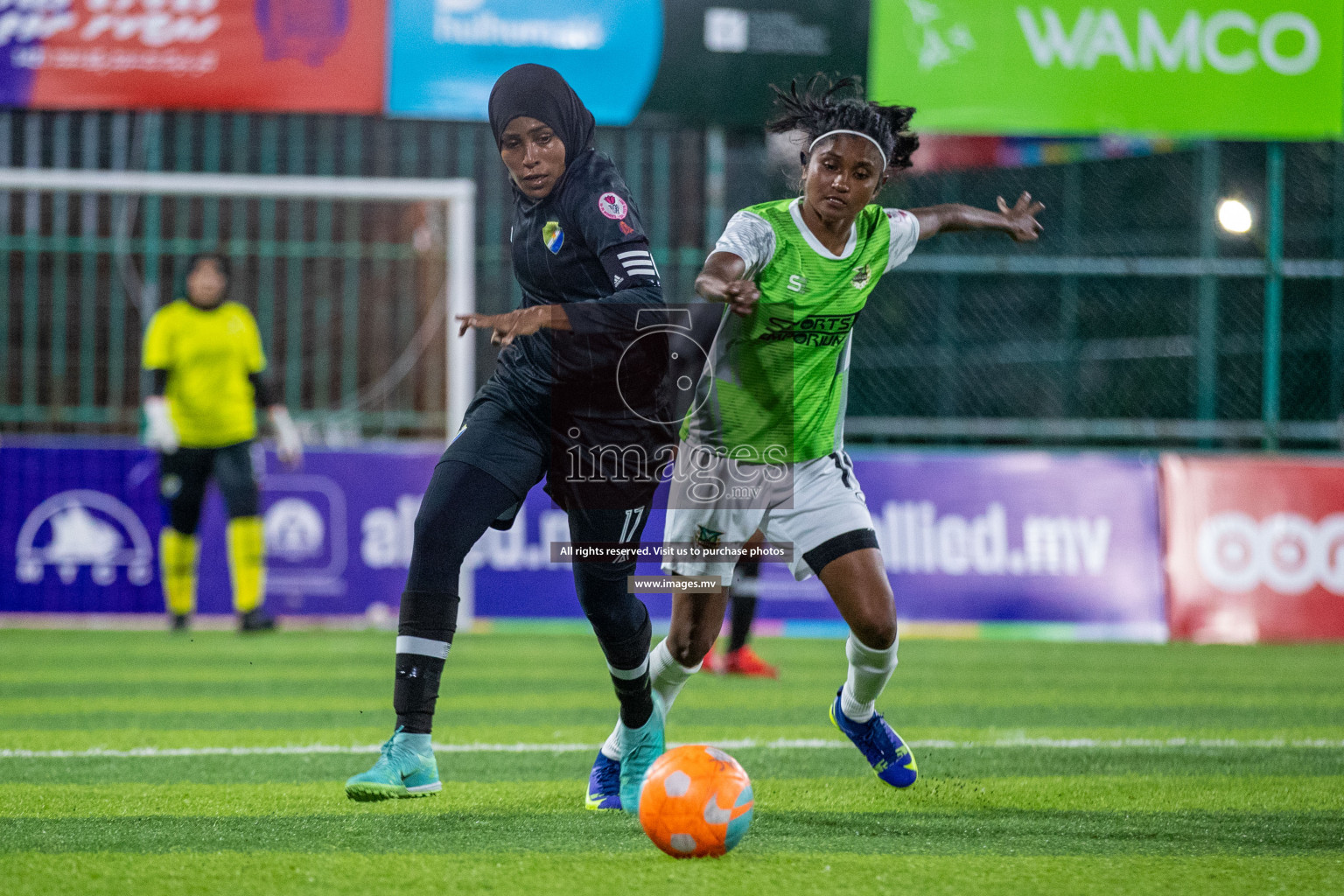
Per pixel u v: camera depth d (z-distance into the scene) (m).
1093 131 35.75
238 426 33.56
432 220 39.56
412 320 39.56
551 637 33.91
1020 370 55.75
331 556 35.53
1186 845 11.84
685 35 34.94
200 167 41.31
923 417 56.38
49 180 35.16
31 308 39.25
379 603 35.56
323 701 22.84
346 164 41.66
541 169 12.52
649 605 34.22
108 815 13.05
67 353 39.56
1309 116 36.12
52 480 35.31
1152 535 35.88
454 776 15.70
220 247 39.66
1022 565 35.66
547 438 12.93
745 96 35.12
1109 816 13.35
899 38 35.31
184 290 37.12
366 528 35.69
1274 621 35.41
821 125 13.01
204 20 34.41
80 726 19.78
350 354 39.44
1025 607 35.50
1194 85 35.91
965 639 34.56
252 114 34.88
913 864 10.91
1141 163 51.19
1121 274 37.72
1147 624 35.47
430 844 11.63
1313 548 35.78
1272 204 37.44
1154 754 17.69
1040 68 35.62
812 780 15.44
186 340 33.19
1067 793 14.67
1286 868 10.88
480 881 10.18
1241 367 49.28
